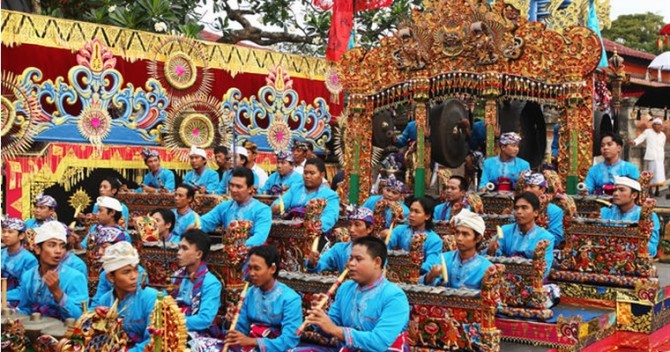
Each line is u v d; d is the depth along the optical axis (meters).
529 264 6.86
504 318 6.93
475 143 12.24
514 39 10.17
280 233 7.69
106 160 11.62
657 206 11.72
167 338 4.36
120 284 5.21
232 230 6.49
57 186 11.23
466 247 6.33
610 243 8.00
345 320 5.34
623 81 12.97
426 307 5.72
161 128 12.34
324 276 6.21
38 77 10.90
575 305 8.09
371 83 11.41
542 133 12.41
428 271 6.93
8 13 10.54
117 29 11.77
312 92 14.41
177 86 12.43
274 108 13.74
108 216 7.52
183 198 8.23
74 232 8.43
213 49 12.89
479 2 10.34
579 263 8.14
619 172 9.48
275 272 5.66
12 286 6.78
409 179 11.91
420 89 10.67
